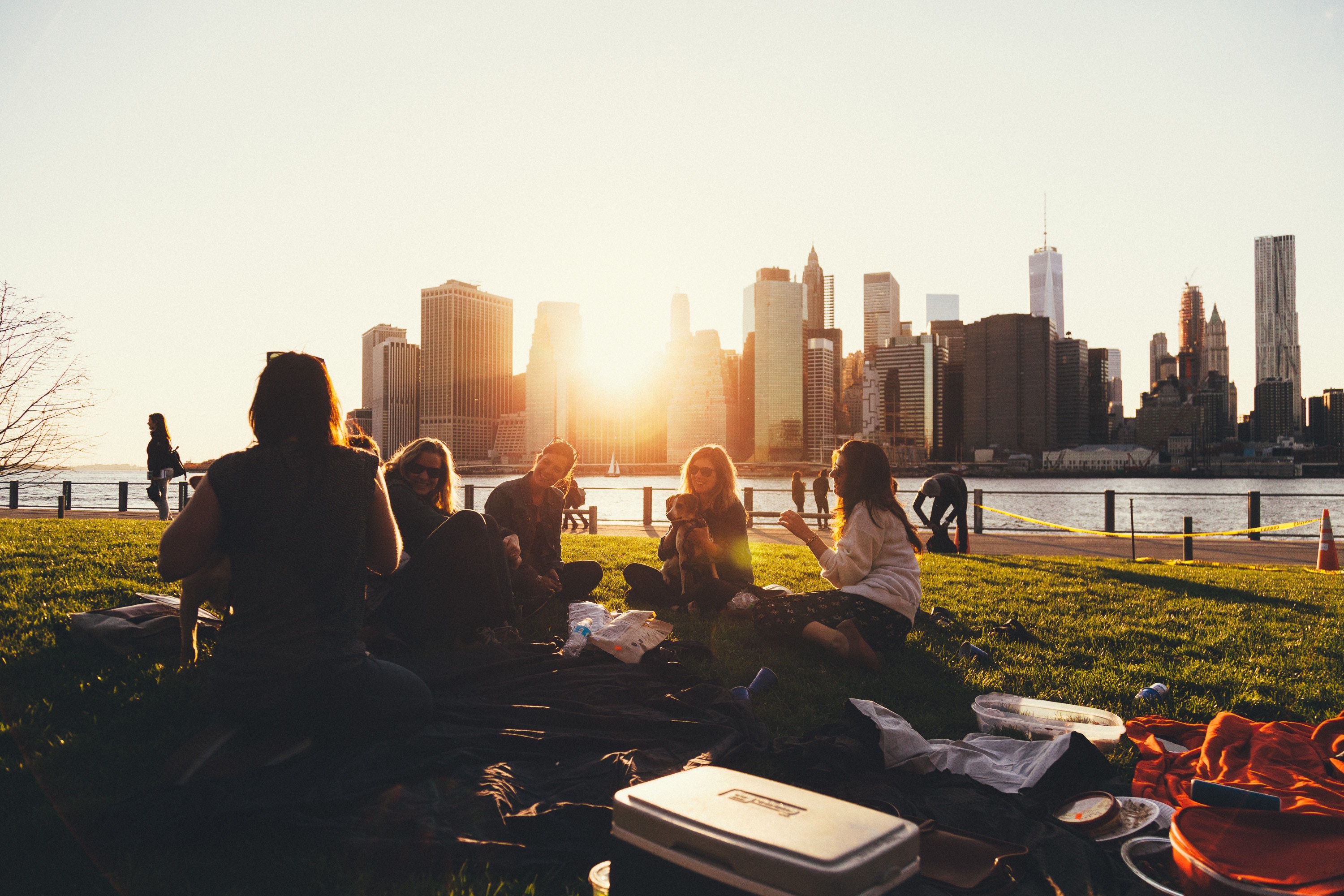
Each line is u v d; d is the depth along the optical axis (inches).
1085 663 205.2
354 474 114.6
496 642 182.1
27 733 123.3
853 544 192.9
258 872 86.9
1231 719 127.0
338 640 114.0
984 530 788.6
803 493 1013.2
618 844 63.9
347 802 100.0
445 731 124.3
